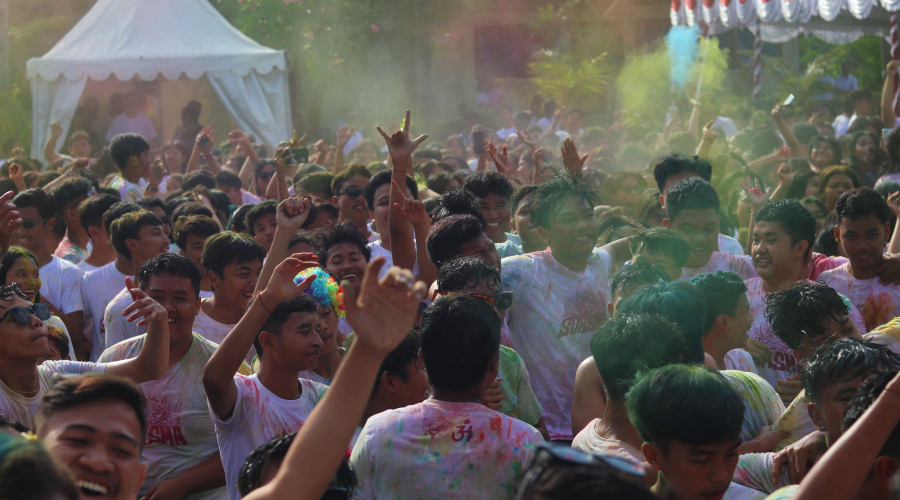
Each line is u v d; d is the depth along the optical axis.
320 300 3.47
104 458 1.73
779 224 4.04
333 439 1.73
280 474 1.73
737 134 11.64
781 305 3.27
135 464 1.78
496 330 2.49
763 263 4.08
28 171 8.55
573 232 3.88
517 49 20.47
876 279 4.16
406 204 3.99
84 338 5.00
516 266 3.96
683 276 4.44
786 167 6.40
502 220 5.03
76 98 13.42
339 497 2.12
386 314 1.75
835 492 1.83
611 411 2.60
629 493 1.35
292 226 3.82
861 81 19.06
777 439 2.83
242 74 13.65
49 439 1.73
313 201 5.35
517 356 3.44
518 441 2.34
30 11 18.38
